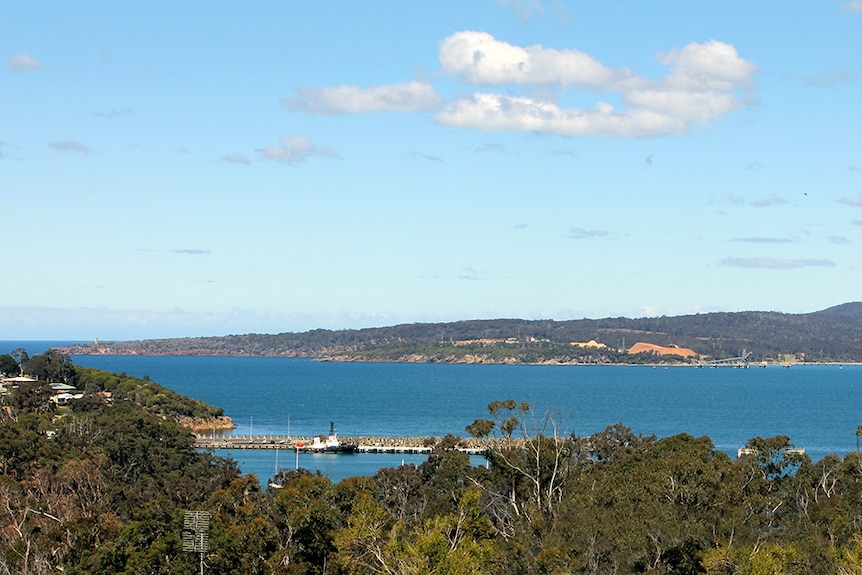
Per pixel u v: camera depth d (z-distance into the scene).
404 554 58.47
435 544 57.75
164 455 134.25
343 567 65.12
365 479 82.06
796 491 84.50
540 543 66.75
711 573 61.00
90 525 77.19
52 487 101.81
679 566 66.06
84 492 102.00
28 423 144.12
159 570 71.62
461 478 98.88
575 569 63.16
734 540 65.44
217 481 109.62
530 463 83.69
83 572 70.69
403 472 101.75
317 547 73.69
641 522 66.25
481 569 61.84
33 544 78.12
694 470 72.38
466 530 63.22
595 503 72.06
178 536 72.50
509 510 83.25
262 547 73.38
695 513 69.31
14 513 90.06
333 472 176.12
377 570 61.25
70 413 174.50
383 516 65.81
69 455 120.19
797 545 66.38
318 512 74.12
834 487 85.88
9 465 114.62
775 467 88.56
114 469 120.44
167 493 102.06
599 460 111.88
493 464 91.94
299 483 78.69
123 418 147.75
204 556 70.75
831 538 69.75
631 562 64.44
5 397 189.25
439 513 81.75
